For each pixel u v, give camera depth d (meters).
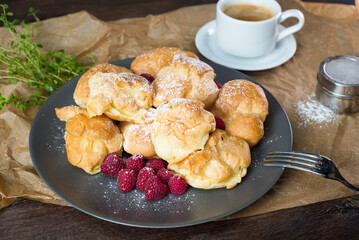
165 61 0.54
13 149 0.52
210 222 0.45
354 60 0.58
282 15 0.60
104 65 0.53
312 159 0.47
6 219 0.45
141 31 0.69
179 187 0.44
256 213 0.45
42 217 0.45
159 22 0.70
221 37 0.60
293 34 0.68
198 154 0.45
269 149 0.49
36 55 0.62
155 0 0.76
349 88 0.54
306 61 0.63
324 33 0.68
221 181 0.45
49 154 0.48
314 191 0.47
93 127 0.47
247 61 0.61
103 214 0.43
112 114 0.48
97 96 0.48
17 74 0.60
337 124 0.55
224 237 0.44
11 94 0.58
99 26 0.69
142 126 0.48
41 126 0.50
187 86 0.49
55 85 0.60
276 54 0.62
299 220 0.45
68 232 0.44
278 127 0.51
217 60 0.60
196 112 0.45
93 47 0.66
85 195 0.45
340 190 0.47
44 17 0.71
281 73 0.62
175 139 0.45
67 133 0.48
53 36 0.67
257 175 0.46
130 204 0.44
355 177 0.49
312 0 0.75
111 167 0.46
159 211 0.43
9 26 0.62
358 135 0.53
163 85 0.49
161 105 0.48
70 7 0.74
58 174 0.46
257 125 0.48
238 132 0.48
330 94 0.56
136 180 0.46
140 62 0.54
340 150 0.52
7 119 0.55
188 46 0.66
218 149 0.46
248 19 0.61
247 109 0.50
